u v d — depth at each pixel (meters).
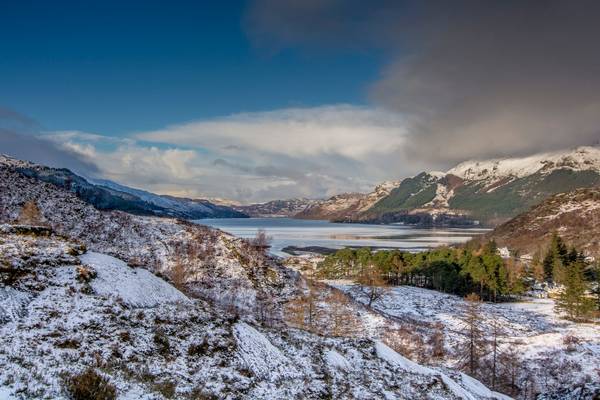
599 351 50.78
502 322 77.44
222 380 22.28
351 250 135.00
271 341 32.31
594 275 113.12
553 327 76.06
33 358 17.69
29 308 25.58
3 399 12.17
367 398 25.56
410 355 52.78
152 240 76.69
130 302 33.25
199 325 29.47
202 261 71.94
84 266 35.34
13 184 78.25
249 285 67.94
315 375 27.67
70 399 13.60
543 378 46.75
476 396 34.09
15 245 34.97
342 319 58.91
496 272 106.44
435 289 118.19
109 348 21.78
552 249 132.88
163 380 19.72
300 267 138.38
